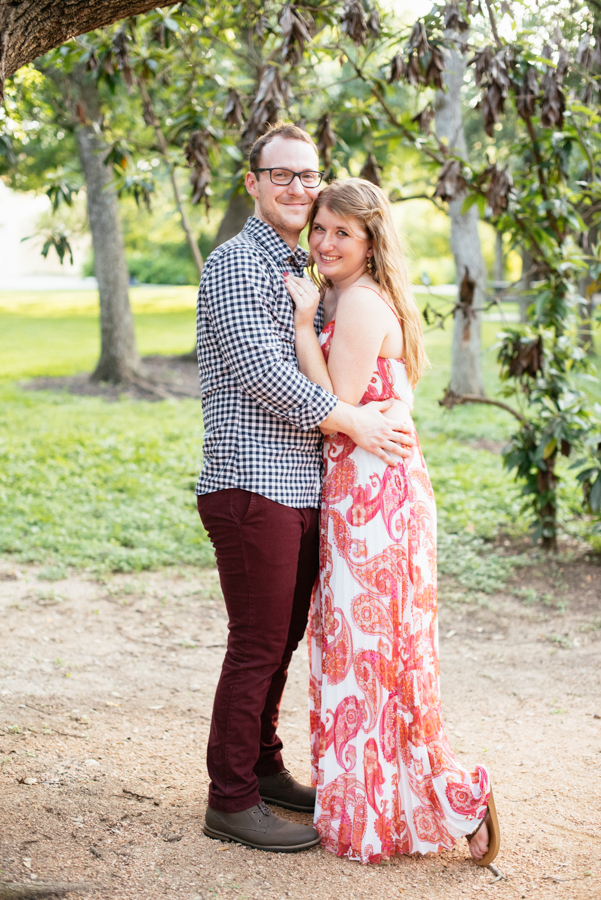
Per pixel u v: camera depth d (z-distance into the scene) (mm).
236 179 4688
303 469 2367
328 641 2412
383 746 2346
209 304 2279
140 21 4207
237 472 2285
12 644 4098
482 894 2225
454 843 2408
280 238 2410
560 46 4129
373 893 2199
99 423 10156
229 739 2348
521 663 4141
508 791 2848
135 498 6918
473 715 3576
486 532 6031
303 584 2479
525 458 5457
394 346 2418
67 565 5395
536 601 4953
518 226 5051
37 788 2623
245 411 2287
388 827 2352
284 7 3760
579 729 3367
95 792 2645
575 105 4324
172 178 5430
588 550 5758
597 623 4578
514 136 12016
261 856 2332
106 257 13398
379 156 16156
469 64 4023
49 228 5133
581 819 2641
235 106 4352
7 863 2148
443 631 4602
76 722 3254
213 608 4859
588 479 5352
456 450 8656
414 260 2707
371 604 2342
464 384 11219
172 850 2324
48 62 4664
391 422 2342
